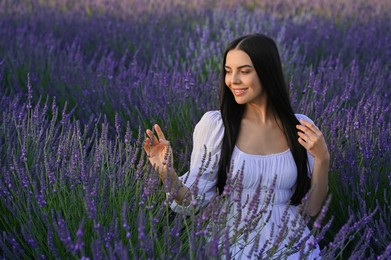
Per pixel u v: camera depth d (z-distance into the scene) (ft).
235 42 7.61
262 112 7.97
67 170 8.17
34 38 21.36
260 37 7.57
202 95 13.46
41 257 6.86
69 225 7.14
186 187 7.82
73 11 28.09
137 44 22.63
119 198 7.63
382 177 9.63
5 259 7.18
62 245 7.08
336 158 9.84
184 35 23.52
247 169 7.82
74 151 8.27
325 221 9.43
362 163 9.98
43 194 7.29
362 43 22.66
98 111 13.58
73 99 14.44
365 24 25.86
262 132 7.97
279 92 7.68
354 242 9.05
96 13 27.63
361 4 30.91
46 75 16.52
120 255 6.09
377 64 17.61
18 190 7.73
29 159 9.21
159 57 19.75
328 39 23.57
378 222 9.21
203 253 6.53
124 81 15.80
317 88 13.11
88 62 20.86
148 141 7.46
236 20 24.98
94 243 6.14
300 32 24.21
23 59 17.61
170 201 6.91
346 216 9.41
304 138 7.60
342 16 28.07
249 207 6.35
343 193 9.59
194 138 8.28
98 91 14.58
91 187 7.68
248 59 7.48
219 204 6.78
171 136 12.05
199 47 21.18
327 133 10.90
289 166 7.89
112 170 8.36
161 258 6.36
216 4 30.68
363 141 9.85
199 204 7.09
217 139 8.00
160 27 25.68
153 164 7.54
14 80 15.42
